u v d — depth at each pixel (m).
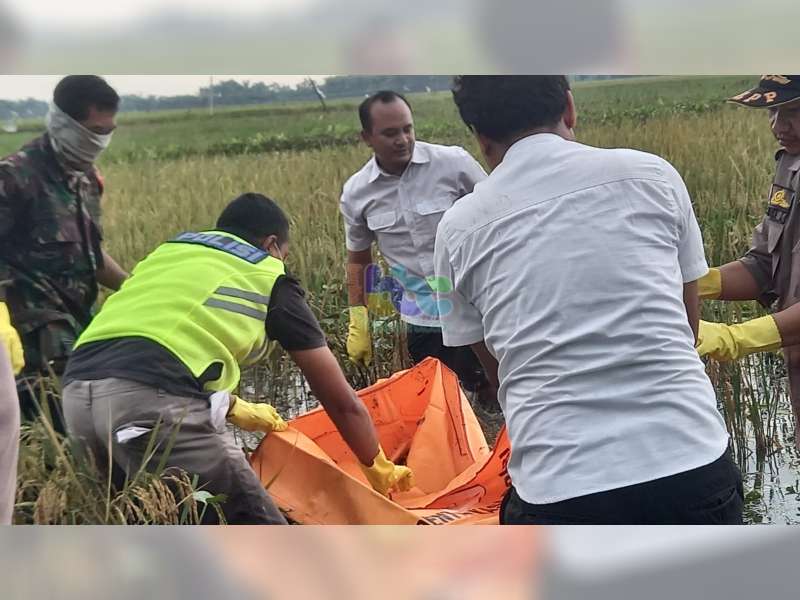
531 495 1.75
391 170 3.93
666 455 1.67
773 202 2.79
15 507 2.50
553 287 1.74
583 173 1.81
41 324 3.09
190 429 2.55
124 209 5.52
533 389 1.76
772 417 3.76
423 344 4.13
